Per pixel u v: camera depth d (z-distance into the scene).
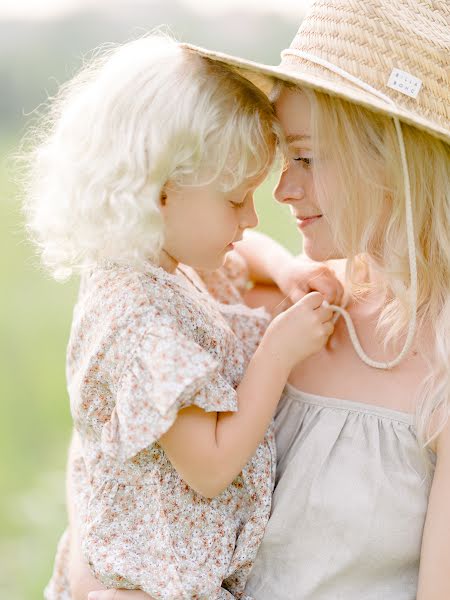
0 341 5.98
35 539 3.76
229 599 1.77
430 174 1.79
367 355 1.88
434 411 1.72
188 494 1.76
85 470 1.97
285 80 1.77
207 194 1.78
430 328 1.82
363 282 2.04
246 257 2.28
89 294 1.82
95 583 1.81
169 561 1.70
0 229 7.92
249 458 1.75
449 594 1.64
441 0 1.75
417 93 1.72
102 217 1.74
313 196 1.84
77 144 1.79
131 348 1.65
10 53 11.37
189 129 1.73
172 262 1.89
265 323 2.04
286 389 1.95
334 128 1.76
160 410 1.59
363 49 1.73
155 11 11.11
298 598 1.78
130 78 1.77
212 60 1.83
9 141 9.45
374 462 1.75
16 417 4.88
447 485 1.66
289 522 1.79
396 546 1.73
